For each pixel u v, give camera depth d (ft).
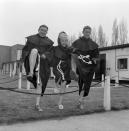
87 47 22.85
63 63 22.30
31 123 18.21
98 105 25.63
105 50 74.79
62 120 19.42
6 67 169.48
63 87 22.80
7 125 17.49
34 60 20.65
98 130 17.19
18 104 24.75
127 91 41.83
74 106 24.52
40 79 21.22
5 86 47.67
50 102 26.66
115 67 70.79
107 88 24.07
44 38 21.77
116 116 21.58
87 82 22.84
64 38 22.24
